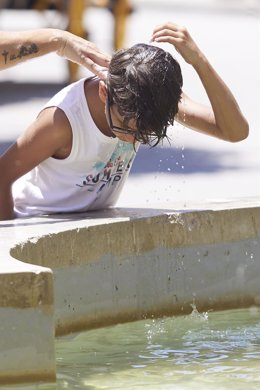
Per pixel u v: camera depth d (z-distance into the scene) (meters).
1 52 7.14
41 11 22.30
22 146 7.09
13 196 7.40
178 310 7.29
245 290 7.57
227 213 7.45
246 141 17.08
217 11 46.09
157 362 6.29
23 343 5.47
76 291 6.70
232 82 23.20
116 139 7.08
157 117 6.52
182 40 7.21
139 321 7.10
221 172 14.55
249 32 36.25
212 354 6.49
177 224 7.24
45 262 6.45
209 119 7.43
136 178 14.03
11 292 5.43
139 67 6.49
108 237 6.88
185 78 22.47
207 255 7.38
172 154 15.84
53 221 6.94
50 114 7.05
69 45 7.14
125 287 7.00
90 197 7.34
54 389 5.54
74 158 7.13
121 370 6.14
